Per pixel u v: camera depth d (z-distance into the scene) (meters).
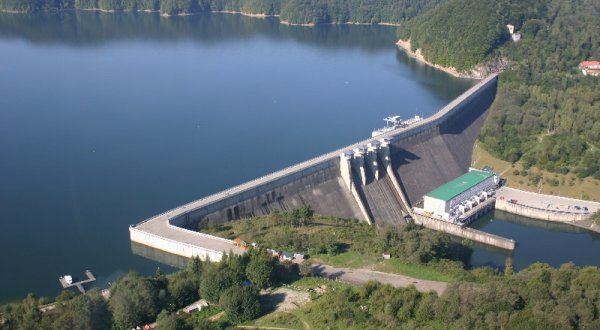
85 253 196.88
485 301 135.75
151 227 193.62
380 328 133.38
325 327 135.00
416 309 137.38
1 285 179.62
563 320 126.44
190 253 182.25
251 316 139.62
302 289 153.75
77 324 132.62
